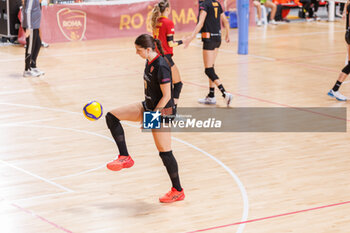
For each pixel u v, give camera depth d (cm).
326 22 2862
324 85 1498
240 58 1897
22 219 701
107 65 1777
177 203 756
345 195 779
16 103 1298
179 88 987
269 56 1934
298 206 743
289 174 862
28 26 1549
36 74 1600
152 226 685
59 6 2222
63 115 1202
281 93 1402
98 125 1133
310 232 666
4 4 2114
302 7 2952
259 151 973
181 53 2011
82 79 1569
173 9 2527
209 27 1237
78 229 675
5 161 919
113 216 713
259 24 2727
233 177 851
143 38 709
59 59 1875
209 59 1254
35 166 897
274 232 666
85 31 2308
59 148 988
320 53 1992
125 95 1386
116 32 2391
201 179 844
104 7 2338
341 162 916
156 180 840
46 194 784
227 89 1445
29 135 1059
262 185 819
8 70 1683
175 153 964
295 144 1010
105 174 863
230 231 670
